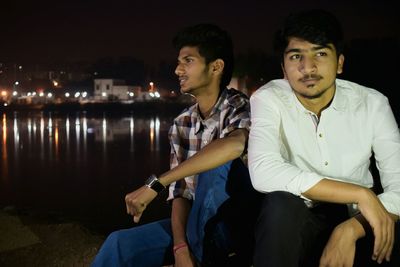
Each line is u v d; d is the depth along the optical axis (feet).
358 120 6.95
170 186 8.38
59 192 46.96
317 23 6.47
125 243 7.33
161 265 7.64
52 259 12.48
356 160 6.97
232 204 7.12
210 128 8.14
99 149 90.07
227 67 8.25
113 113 242.17
